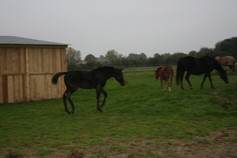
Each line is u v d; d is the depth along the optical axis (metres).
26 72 15.13
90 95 15.86
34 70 15.39
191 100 11.50
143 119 9.05
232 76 23.56
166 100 11.88
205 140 6.38
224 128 7.59
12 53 14.82
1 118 9.95
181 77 14.78
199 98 11.82
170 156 5.36
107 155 5.43
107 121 8.87
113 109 11.08
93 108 11.53
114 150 5.75
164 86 17.59
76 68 30.39
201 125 7.96
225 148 5.84
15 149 6.01
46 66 15.77
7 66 14.71
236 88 13.42
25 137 7.04
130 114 10.02
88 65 32.31
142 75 31.20
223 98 11.39
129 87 18.36
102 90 10.75
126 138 6.70
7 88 14.68
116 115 9.91
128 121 8.80
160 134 7.00
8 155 5.45
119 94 15.34
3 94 14.58
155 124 8.24
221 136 6.81
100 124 8.43
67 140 6.65
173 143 6.22
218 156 5.34
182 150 5.73
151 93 14.37
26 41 16.34
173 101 11.51
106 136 6.93
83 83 10.48
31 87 15.29
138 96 13.74
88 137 6.84
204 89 14.48
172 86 17.36
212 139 6.55
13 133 7.52
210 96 12.08
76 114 10.38
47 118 9.76
